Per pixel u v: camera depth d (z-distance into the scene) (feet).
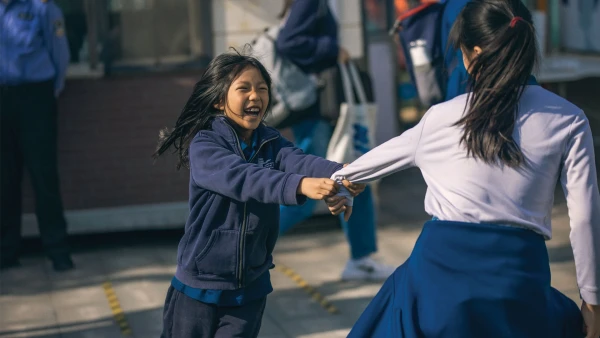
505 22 8.49
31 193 20.97
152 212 21.27
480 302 8.25
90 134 21.01
